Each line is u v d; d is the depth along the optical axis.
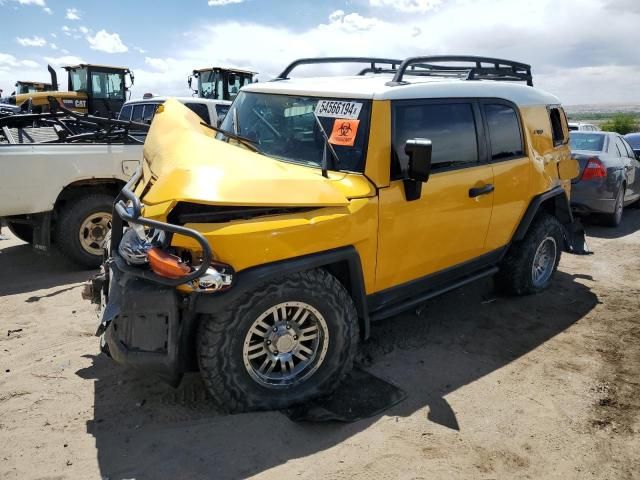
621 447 3.03
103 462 2.76
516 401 3.46
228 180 2.99
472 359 4.03
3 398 3.35
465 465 2.83
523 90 4.98
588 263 6.63
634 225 9.02
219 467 2.73
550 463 2.88
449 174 3.98
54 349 4.04
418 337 4.40
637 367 3.94
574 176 5.70
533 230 5.13
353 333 3.38
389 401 3.40
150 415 3.18
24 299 5.10
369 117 3.48
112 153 5.92
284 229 3.01
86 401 3.34
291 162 3.66
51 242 6.15
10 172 5.31
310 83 4.09
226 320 2.96
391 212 3.54
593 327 4.66
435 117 3.91
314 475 2.70
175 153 3.35
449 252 4.15
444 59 4.18
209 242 2.83
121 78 19.19
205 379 3.01
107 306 3.04
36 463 2.75
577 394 3.56
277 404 3.18
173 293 2.90
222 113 10.66
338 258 3.25
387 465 2.79
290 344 3.24
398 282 3.83
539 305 5.15
